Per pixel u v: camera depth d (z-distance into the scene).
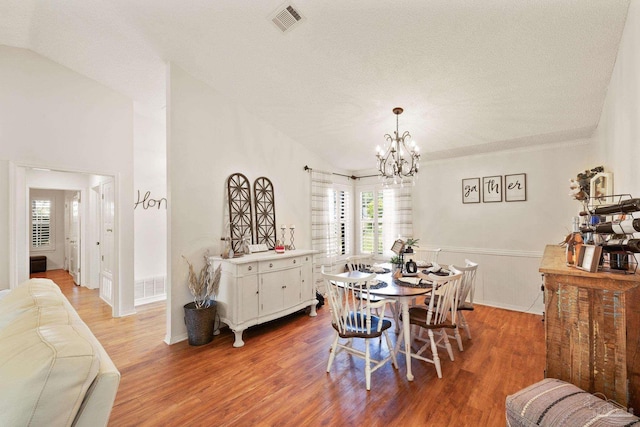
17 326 1.15
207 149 3.44
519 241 4.06
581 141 3.66
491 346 2.97
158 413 1.97
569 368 1.33
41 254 7.07
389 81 2.94
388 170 3.35
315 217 4.86
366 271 3.41
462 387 2.26
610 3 1.87
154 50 2.98
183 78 3.22
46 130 3.26
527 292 3.99
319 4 2.21
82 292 5.00
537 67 2.51
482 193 4.35
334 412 1.98
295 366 2.59
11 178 3.02
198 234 3.34
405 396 2.15
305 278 3.88
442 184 4.72
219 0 2.30
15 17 2.62
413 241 3.36
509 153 4.15
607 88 2.64
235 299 3.06
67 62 3.31
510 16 2.07
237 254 3.46
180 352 2.87
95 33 2.80
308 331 3.41
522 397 1.29
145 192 4.53
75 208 5.85
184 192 3.22
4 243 2.98
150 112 4.41
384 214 5.35
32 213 6.99
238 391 2.22
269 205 4.16
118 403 2.07
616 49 2.20
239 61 3.03
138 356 2.78
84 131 3.54
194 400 2.11
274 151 4.25
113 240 3.86
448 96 3.06
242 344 3.01
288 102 3.65
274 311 3.42
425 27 2.27
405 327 2.47
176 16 2.51
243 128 3.84
